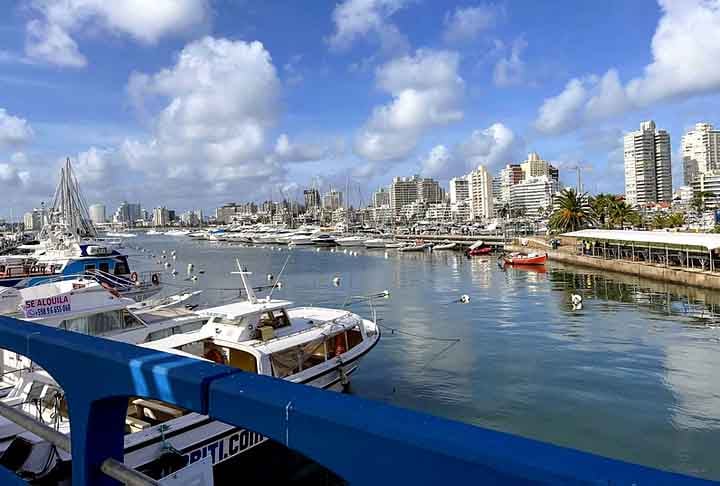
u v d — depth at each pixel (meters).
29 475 9.02
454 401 17.94
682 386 19.06
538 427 15.84
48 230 41.97
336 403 1.66
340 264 75.94
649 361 22.30
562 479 1.21
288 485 12.29
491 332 28.55
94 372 2.24
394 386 19.47
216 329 14.84
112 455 2.31
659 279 48.59
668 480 1.16
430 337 27.38
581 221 94.25
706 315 32.22
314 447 1.60
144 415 12.14
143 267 67.69
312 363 15.59
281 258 87.75
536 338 26.92
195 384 1.88
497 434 1.44
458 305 38.47
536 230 138.12
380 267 70.81
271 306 15.44
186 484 5.29
